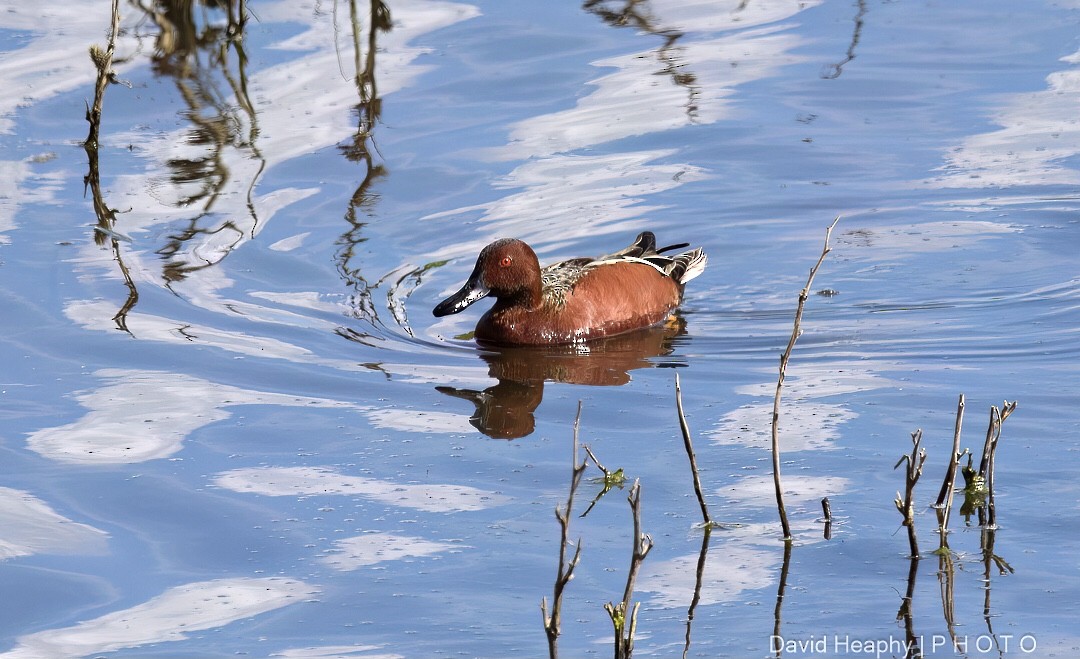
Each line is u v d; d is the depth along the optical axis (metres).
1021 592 10.70
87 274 18.72
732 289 19.12
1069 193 21.19
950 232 20.31
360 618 10.66
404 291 18.77
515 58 27.47
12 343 16.50
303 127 24.34
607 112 24.72
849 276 19.14
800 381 15.43
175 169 22.66
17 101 25.42
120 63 27.38
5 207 21.09
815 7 30.47
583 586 11.04
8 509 12.52
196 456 13.60
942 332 16.92
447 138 23.75
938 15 29.39
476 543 11.80
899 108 24.67
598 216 21.08
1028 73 25.92
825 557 11.32
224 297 18.19
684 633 10.30
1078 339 16.36
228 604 10.91
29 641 10.44
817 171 22.38
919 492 12.38
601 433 14.10
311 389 15.43
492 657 10.07
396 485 12.95
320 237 20.28
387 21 29.81
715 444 13.64
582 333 17.38
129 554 11.73
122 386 15.34
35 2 31.00
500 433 14.17
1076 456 12.93
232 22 29.28
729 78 26.22
